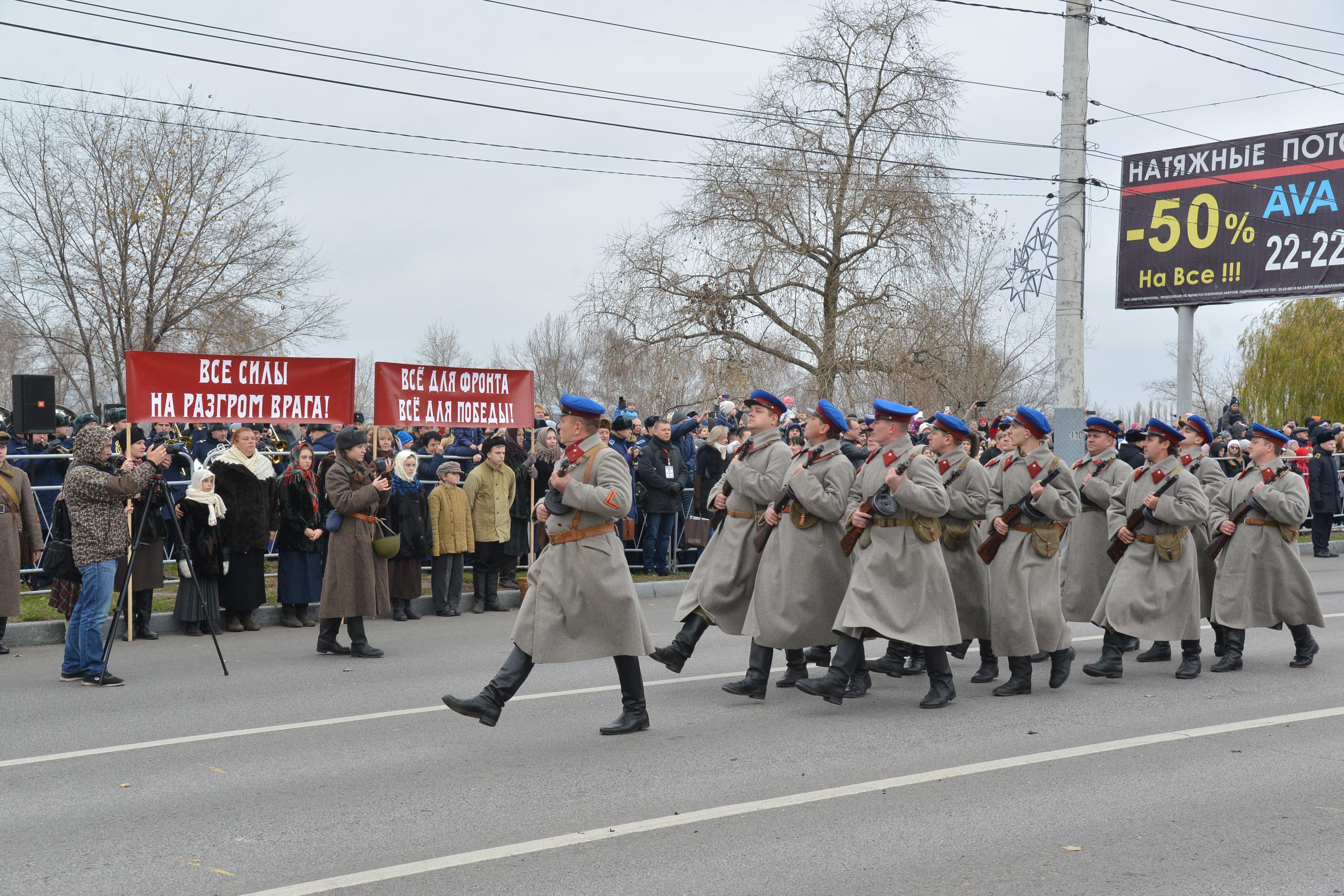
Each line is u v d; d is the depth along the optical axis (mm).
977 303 31953
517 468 12742
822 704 7570
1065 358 16188
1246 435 17938
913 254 28609
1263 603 8914
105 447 8422
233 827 5086
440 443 13016
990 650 8461
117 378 26797
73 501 8266
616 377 30484
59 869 4598
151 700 7750
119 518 8391
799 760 6164
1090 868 4582
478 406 12859
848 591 7336
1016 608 7926
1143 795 5566
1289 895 4324
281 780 5824
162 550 10391
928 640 7301
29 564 10180
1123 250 25625
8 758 6293
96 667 8297
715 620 7891
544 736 6699
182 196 26859
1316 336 36500
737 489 7836
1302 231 23078
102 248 26328
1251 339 38219
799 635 7582
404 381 12406
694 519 12273
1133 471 9086
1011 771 5977
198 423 11375
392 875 4492
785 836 4945
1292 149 23219
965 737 6688
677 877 4469
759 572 7738
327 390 11789
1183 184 24703
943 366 28906
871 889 4359
